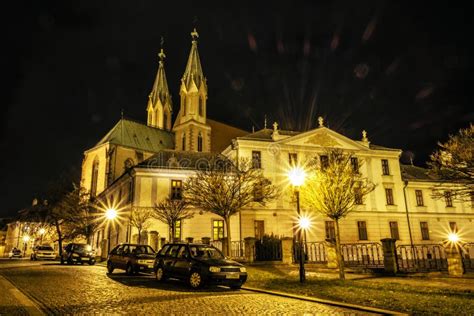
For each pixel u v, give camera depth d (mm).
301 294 11633
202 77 64375
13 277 16672
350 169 16219
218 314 8344
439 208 43000
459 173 16984
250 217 35344
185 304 9648
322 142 40094
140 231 29531
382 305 9406
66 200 45031
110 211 34688
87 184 56250
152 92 75500
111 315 8227
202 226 33469
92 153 57312
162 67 77125
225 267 12812
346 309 9250
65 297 10789
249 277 16094
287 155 38531
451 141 17344
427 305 9109
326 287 12594
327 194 15297
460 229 43000
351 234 38344
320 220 37250
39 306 9367
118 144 55500
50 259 39531
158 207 29297
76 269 22281
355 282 13695
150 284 14234
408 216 41188
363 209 39625
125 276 17641
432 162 17969
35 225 55969
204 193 24797
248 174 27750
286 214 36250
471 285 12227
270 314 8430
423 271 15820
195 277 13008
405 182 42188
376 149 42000
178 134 62375
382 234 39625
